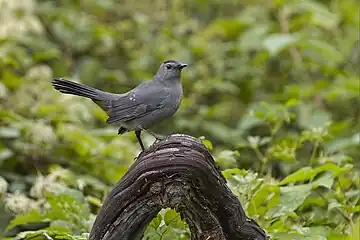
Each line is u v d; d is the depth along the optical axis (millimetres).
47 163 10656
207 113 12922
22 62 12445
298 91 12680
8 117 10703
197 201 5633
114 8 15406
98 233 5762
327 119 11969
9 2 12359
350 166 7445
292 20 15453
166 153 5512
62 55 14133
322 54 13461
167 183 5484
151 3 15492
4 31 12422
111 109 6930
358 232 5789
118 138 11125
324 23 13969
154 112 6980
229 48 14594
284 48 13695
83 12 15250
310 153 10555
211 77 14320
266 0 15680
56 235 7207
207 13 16609
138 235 5793
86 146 10547
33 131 10469
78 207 7555
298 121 12180
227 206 5711
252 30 13992
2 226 8992
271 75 14594
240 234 5879
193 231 5840
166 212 6512
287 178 7422
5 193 9180
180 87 7238
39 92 11664
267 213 7180
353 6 15805
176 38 14773
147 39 14750
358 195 7859
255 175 7375
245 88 14305
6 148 10625
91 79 13508
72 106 11469
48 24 14422
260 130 12508
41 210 8930
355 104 13758
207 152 5621
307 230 6887
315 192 7887
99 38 14227
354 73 15141
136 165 5594
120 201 5641
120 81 13688
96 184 9523
